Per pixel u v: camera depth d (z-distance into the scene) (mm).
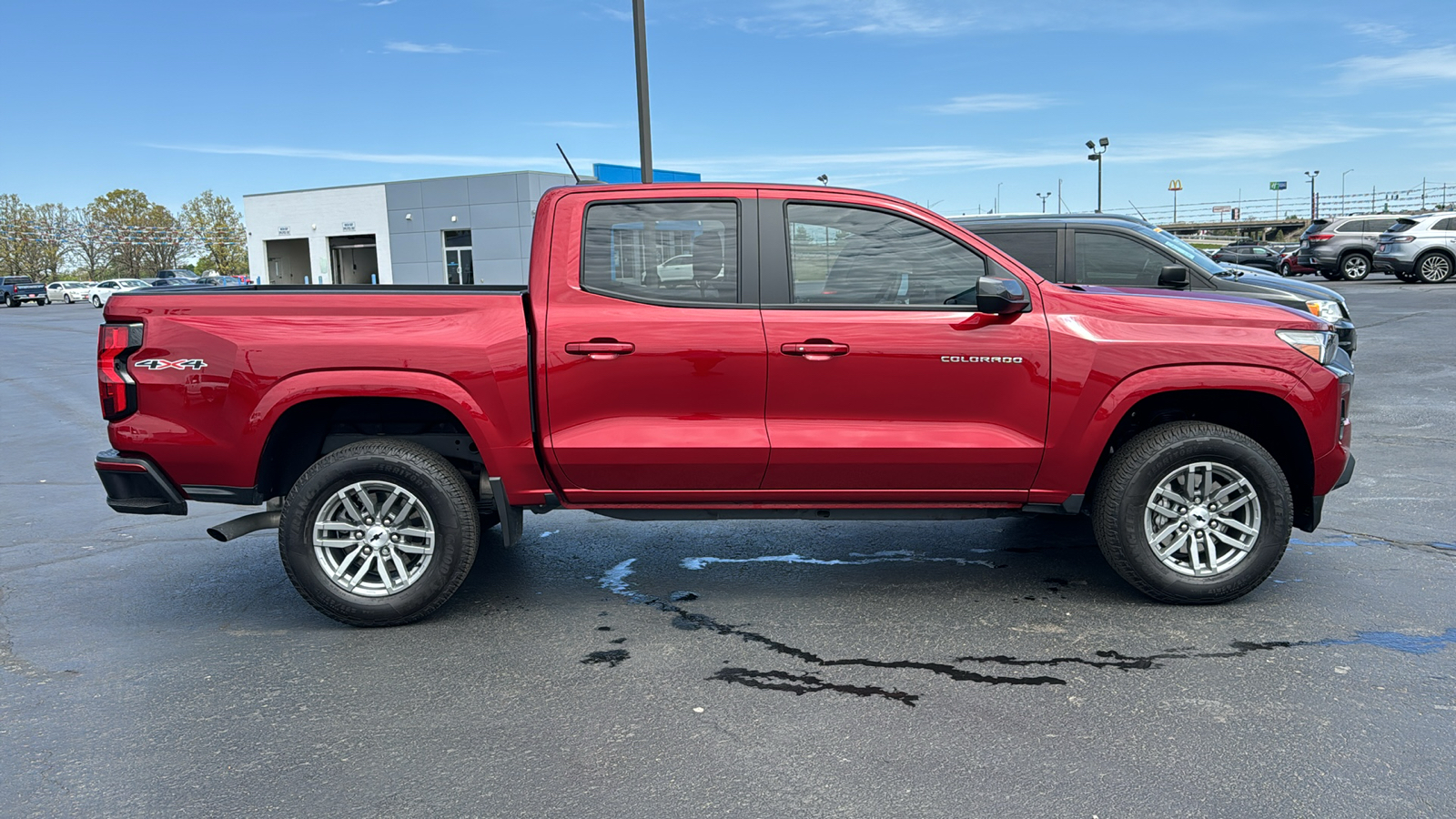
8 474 7977
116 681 3680
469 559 4184
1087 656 3746
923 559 5125
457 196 44562
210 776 2941
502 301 4164
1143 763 2914
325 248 47688
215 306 4117
